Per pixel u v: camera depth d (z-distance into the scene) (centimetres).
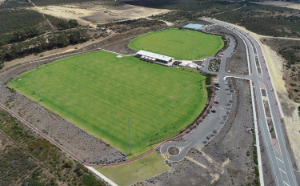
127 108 9725
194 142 7794
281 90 11219
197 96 10656
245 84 11694
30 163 6775
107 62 14512
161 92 10956
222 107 9738
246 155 7188
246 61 14700
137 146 7725
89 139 8025
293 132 8338
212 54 15925
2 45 16475
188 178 6412
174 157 7188
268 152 7356
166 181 6341
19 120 8969
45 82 11900
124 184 6256
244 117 9075
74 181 6238
